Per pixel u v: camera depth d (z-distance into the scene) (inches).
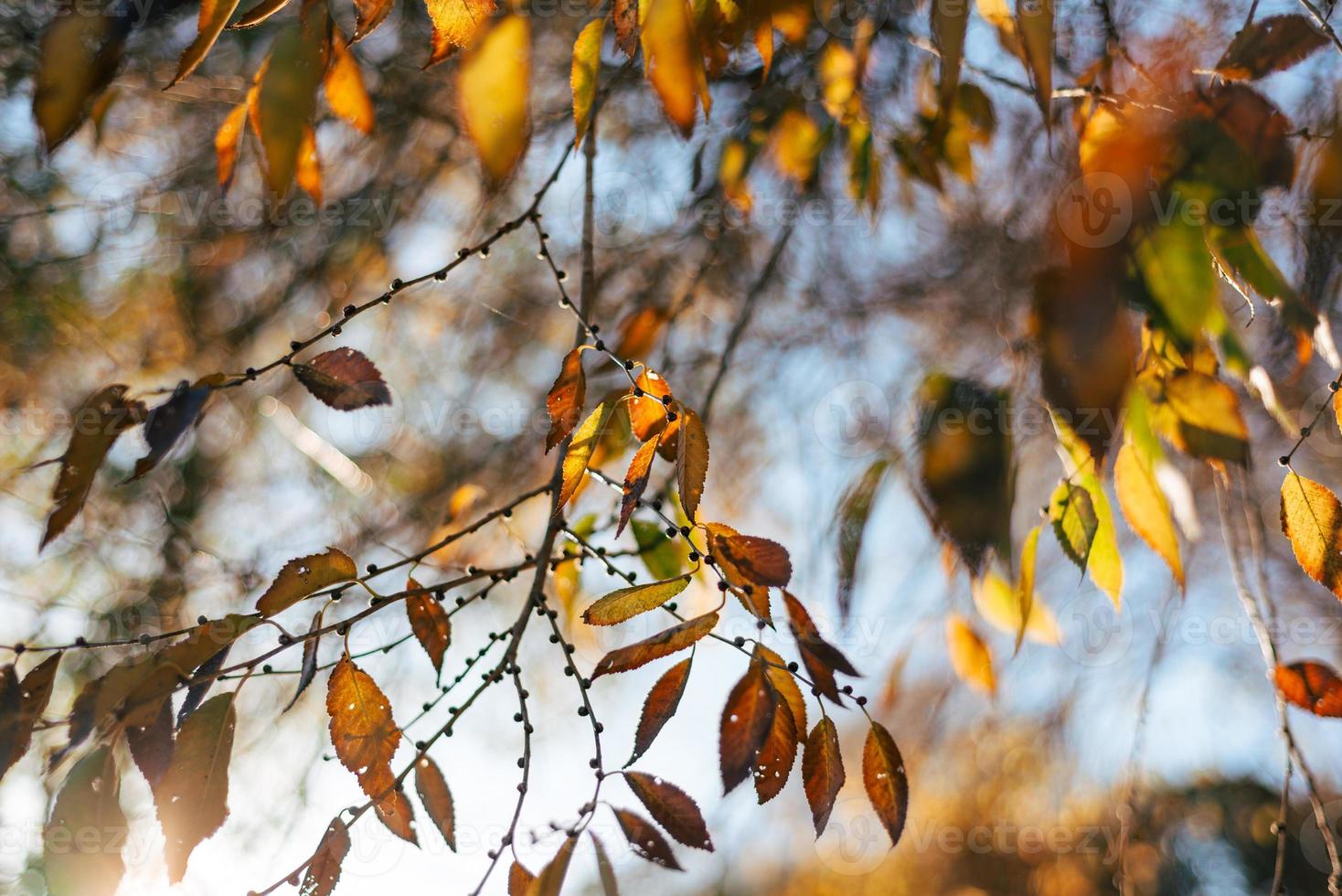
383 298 45.3
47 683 42.8
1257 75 44.2
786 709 42.4
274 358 91.7
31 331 88.5
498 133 40.1
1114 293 42.4
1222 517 48.4
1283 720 47.5
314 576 43.7
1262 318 48.8
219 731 42.4
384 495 94.9
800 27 46.7
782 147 60.6
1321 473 72.0
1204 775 100.5
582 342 49.3
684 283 88.7
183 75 39.7
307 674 42.9
